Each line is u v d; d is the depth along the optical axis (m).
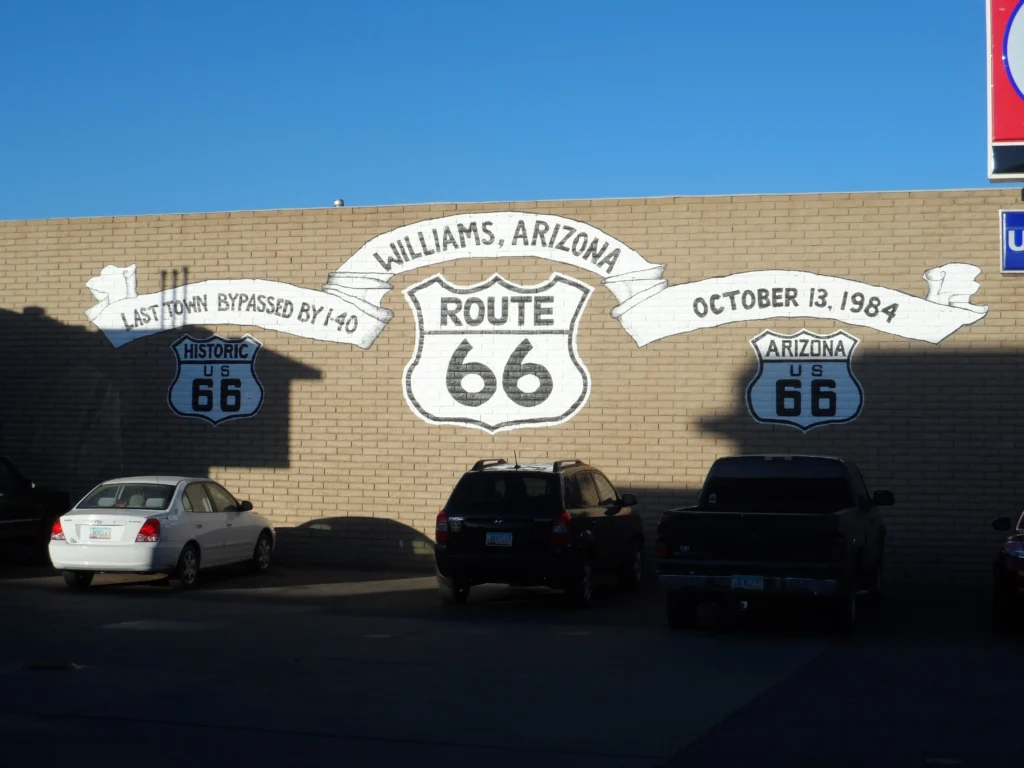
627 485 19.14
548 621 14.05
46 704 8.95
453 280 20.06
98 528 16.09
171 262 21.28
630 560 17.23
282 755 7.49
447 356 20.00
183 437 20.98
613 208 19.53
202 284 21.11
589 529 15.44
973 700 9.40
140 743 7.76
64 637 12.30
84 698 9.19
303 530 20.31
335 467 20.30
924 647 12.23
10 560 20.05
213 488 17.97
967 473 18.05
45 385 21.66
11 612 14.27
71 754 7.45
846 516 12.96
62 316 21.69
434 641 12.34
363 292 20.39
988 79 17.80
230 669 10.53
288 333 20.66
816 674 10.55
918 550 18.12
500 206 19.95
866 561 14.44
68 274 21.72
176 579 16.52
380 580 18.31
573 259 19.61
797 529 12.67
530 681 10.09
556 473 15.27
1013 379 17.98
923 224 18.41
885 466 18.31
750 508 14.20
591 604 15.73
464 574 14.96
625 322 19.34
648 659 11.30
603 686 9.89
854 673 10.62
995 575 13.26
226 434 20.80
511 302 19.80
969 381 18.12
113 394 21.36
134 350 21.33
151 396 21.20
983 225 18.20
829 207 18.73
